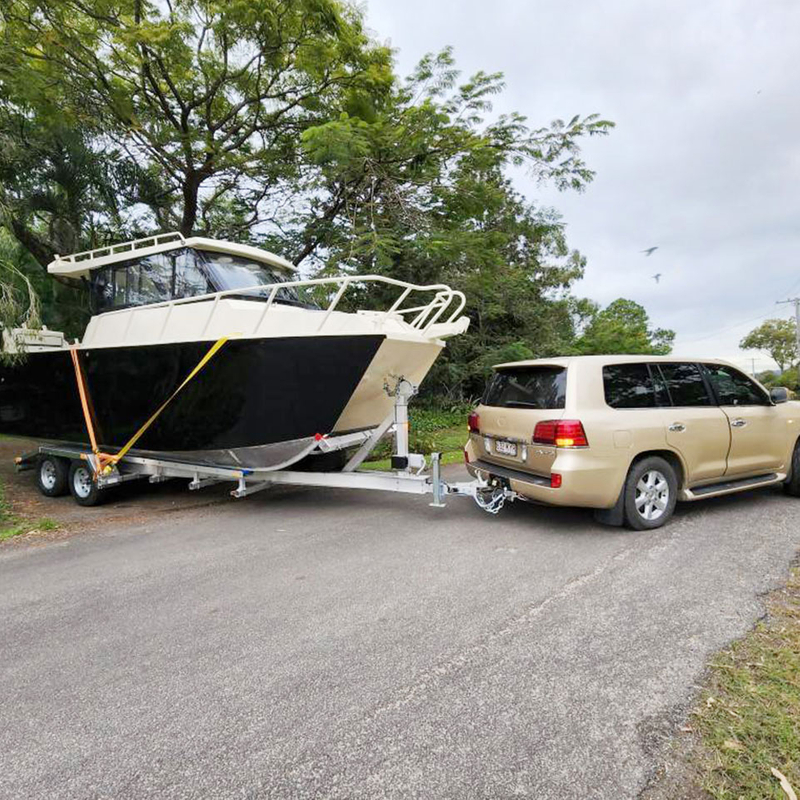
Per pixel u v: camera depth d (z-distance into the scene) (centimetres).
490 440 546
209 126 1316
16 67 970
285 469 662
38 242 1254
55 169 1145
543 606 337
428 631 311
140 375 642
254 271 715
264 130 1395
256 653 294
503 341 1816
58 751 222
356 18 1295
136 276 723
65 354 712
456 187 1324
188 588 392
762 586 354
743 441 524
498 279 1573
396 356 577
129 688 265
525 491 482
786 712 229
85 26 1155
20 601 381
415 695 250
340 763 209
